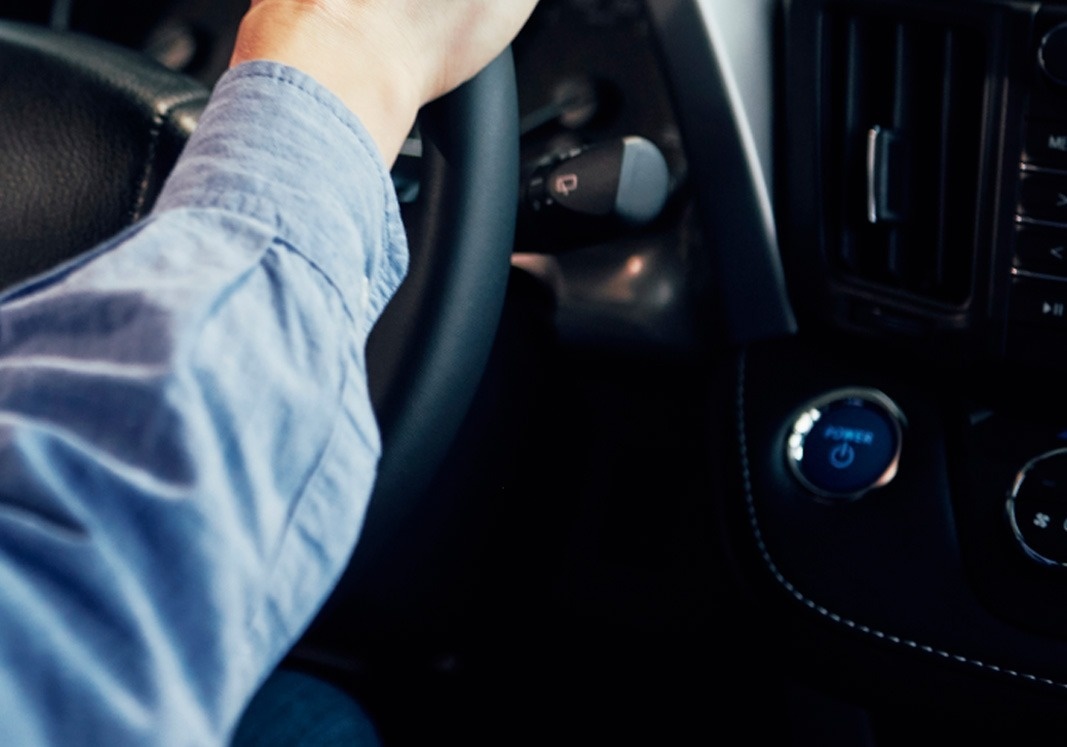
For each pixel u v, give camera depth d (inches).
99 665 8.7
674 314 31.2
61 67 24.2
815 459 30.3
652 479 35.2
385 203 14.0
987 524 28.9
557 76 32.8
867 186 28.1
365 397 12.5
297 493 11.3
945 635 29.0
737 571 31.6
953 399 29.5
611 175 29.0
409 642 38.6
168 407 9.7
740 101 28.4
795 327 30.6
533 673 41.2
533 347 33.5
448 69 16.9
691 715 40.6
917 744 33.5
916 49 27.5
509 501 35.6
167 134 23.7
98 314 10.7
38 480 9.1
